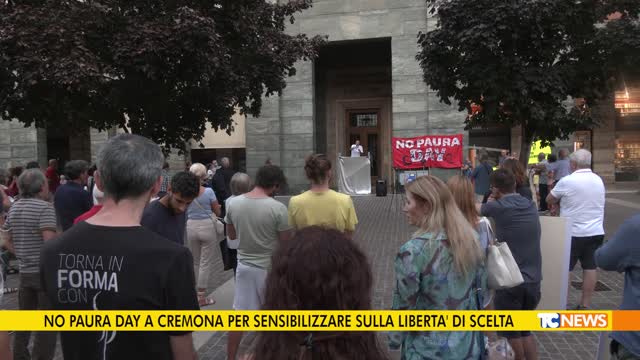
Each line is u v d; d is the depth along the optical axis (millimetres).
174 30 6918
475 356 2428
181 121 8516
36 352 3920
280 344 1321
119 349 1743
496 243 3318
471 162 16203
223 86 7973
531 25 6805
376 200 17281
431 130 18422
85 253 1782
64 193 5812
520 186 5449
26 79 6453
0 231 4348
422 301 2473
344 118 23922
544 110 6984
